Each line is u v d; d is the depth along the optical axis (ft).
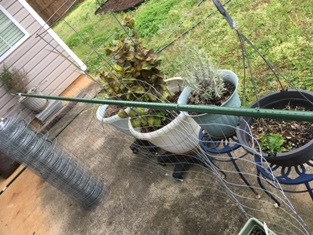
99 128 13.28
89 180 9.91
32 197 12.11
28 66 18.03
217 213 7.54
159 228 8.15
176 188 8.72
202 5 15.99
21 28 17.57
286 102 5.98
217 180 8.09
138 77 8.55
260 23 12.03
